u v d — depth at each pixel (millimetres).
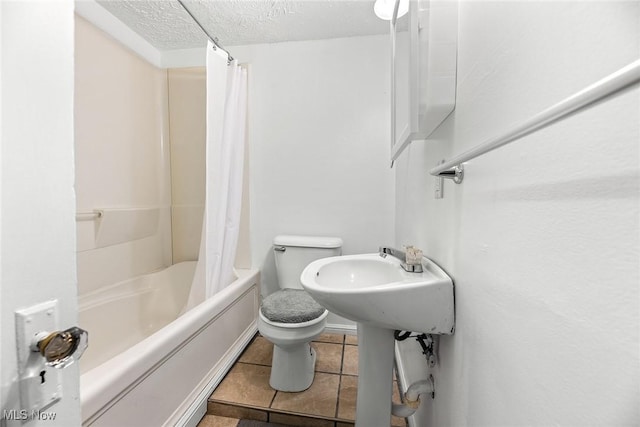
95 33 1534
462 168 630
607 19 262
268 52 1895
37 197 397
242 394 1297
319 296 742
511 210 432
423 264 869
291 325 1253
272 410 1202
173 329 1083
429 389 859
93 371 809
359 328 1016
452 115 691
